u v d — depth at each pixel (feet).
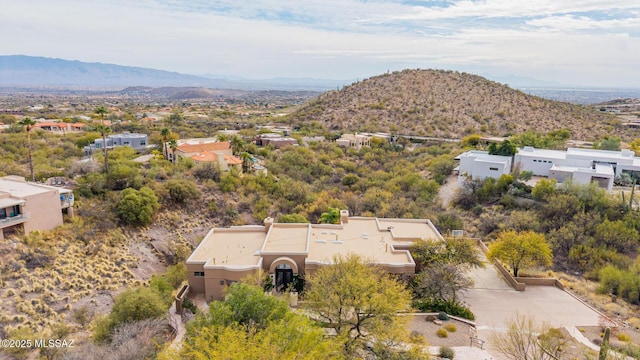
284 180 202.90
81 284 103.81
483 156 196.54
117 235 133.69
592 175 168.14
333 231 119.65
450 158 234.58
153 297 81.20
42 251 110.01
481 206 171.32
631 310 92.02
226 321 59.72
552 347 68.49
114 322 75.56
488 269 116.16
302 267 99.30
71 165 169.99
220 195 180.86
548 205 151.02
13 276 98.17
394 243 110.22
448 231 139.64
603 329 81.15
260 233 117.91
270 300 63.77
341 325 68.13
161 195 162.40
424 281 91.91
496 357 70.90
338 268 79.05
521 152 206.80
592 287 105.50
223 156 206.18
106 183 156.56
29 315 87.56
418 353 62.90
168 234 150.00
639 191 165.89
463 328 81.41
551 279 105.60
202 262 97.09
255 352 47.34
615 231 126.52
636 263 108.06
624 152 193.77
